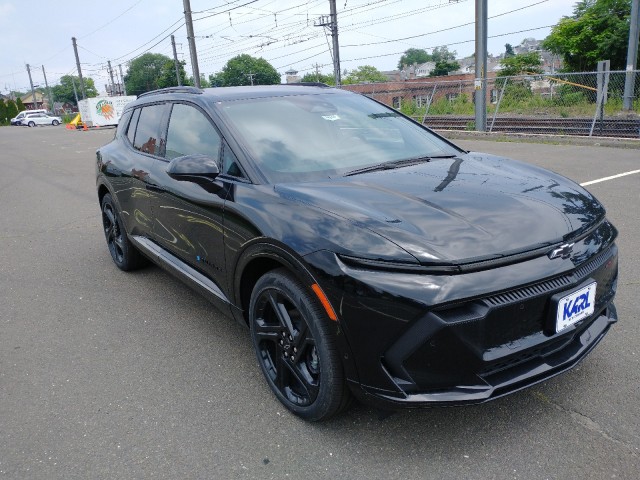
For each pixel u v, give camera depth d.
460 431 2.67
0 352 3.80
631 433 2.58
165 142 4.11
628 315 3.77
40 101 144.38
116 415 2.98
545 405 2.82
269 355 3.03
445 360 2.22
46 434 2.84
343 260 2.37
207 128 3.56
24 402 3.16
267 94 3.89
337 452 2.57
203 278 3.59
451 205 2.62
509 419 2.73
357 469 2.46
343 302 2.35
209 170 3.06
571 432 2.61
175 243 3.86
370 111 4.03
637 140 12.45
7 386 3.34
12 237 7.13
